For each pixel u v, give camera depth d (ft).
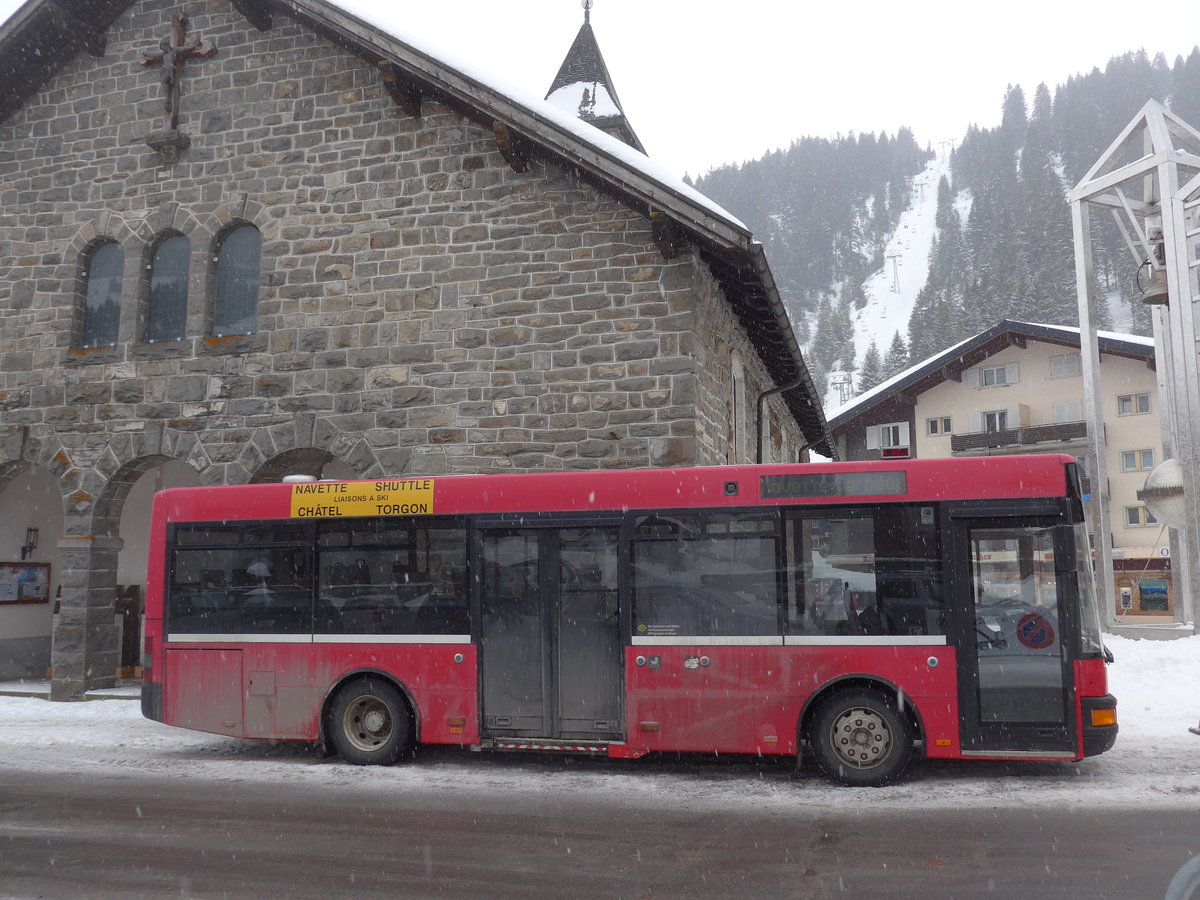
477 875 18.66
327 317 43.75
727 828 22.11
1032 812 23.07
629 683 28.50
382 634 30.68
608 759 31.24
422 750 33.14
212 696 31.89
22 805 25.18
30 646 54.13
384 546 31.19
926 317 393.09
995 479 26.99
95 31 47.98
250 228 46.21
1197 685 41.55
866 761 26.84
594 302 40.98
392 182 43.86
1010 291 363.35
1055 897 16.88
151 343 45.62
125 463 45.37
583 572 29.53
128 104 47.83
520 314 41.70
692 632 28.27
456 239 42.78
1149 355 137.90
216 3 47.14
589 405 40.50
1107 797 24.47
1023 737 25.94
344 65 45.11
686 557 28.68
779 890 17.56
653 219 39.45
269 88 45.91
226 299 46.03
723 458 46.57
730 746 27.66
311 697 31.01
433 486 31.01
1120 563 145.07
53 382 46.68
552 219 41.88
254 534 32.35
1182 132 58.90
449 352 42.22
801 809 23.97
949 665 26.50
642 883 18.08
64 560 45.83
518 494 30.22
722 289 46.93
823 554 27.81
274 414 43.75
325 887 18.02
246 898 17.44
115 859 19.95
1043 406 152.25
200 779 28.60
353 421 42.83
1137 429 146.30
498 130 40.32
